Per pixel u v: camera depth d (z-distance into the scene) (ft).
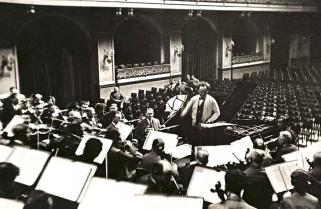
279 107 55.77
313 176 18.39
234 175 13.85
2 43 53.16
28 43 60.80
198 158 19.62
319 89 71.51
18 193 16.20
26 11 54.75
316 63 110.22
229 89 72.84
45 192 14.32
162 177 16.11
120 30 81.00
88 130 32.09
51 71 64.90
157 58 81.97
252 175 18.56
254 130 36.81
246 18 100.89
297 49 115.65
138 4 63.98
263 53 110.22
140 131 35.70
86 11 64.13
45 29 62.54
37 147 24.14
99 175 20.30
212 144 34.06
